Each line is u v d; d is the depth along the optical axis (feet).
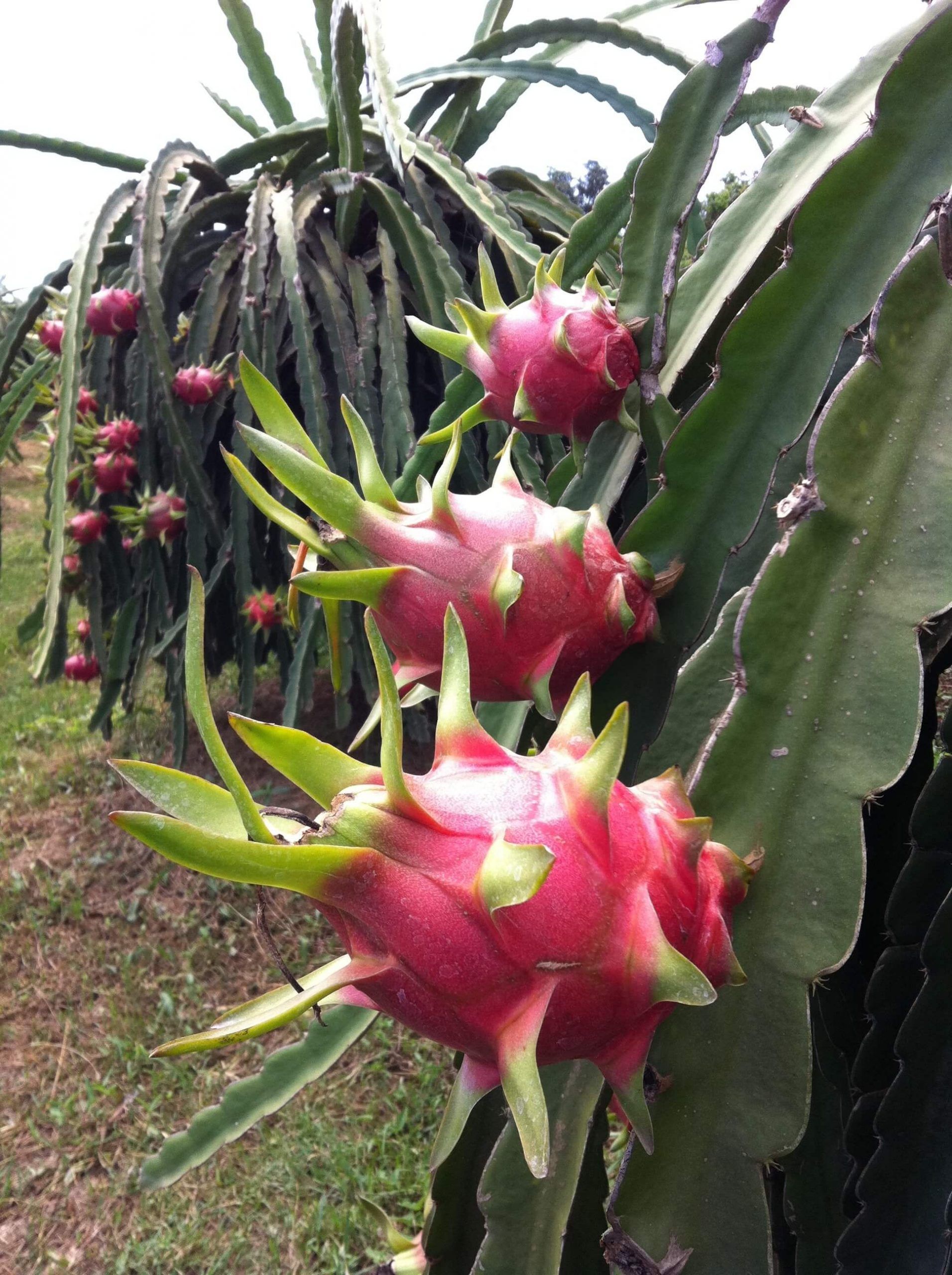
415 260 6.59
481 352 2.39
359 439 1.87
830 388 2.28
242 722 1.20
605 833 1.29
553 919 1.23
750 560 2.17
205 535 7.23
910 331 1.74
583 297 2.37
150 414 7.41
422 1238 2.69
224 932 7.25
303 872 1.15
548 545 1.86
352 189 6.77
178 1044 1.14
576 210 7.97
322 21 7.48
